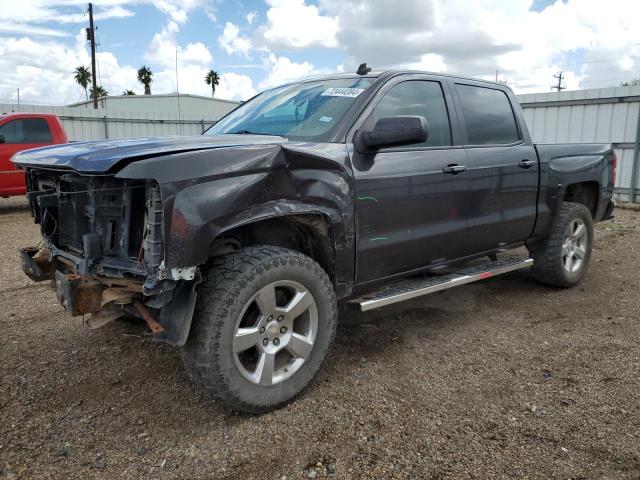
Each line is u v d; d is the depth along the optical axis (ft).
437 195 12.09
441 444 8.61
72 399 10.08
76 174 9.37
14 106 52.47
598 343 12.62
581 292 16.89
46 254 10.76
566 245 16.69
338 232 10.22
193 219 8.04
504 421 9.27
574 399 9.98
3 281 18.24
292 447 8.55
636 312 14.82
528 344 12.68
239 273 8.77
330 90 12.06
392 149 11.35
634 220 30.99
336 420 9.33
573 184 17.34
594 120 39.11
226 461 8.21
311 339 9.90
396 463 8.13
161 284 8.15
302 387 9.87
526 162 14.67
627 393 10.14
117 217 8.92
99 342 12.75
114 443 8.68
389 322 14.19
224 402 8.97
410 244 11.62
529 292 16.92
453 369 11.34
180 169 8.05
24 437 8.79
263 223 10.17
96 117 54.13
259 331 9.17
